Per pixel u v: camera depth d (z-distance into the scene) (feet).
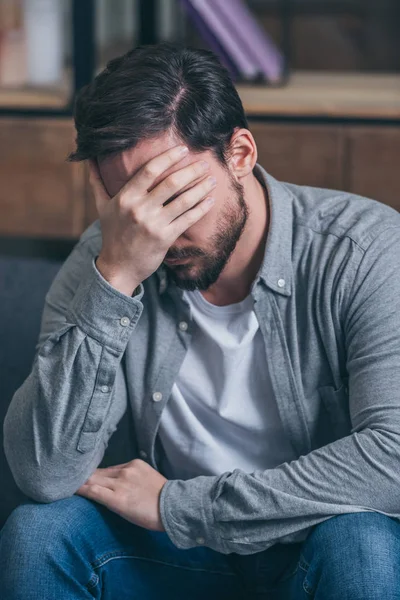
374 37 11.34
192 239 4.92
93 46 8.00
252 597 5.63
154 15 8.85
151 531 5.53
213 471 5.57
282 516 4.89
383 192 7.73
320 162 7.75
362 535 4.71
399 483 4.78
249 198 5.25
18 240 8.26
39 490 5.17
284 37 10.69
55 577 4.96
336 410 5.34
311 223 5.36
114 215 4.84
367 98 8.06
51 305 5.58
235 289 5.40
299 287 5.30
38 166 8.11
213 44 8.74
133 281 4.97
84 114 4.80
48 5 8.75
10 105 8.08
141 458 5.72
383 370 4.91
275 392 5.29
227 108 4.84
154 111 4.64
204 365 5.49
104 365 5.01
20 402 5.15
